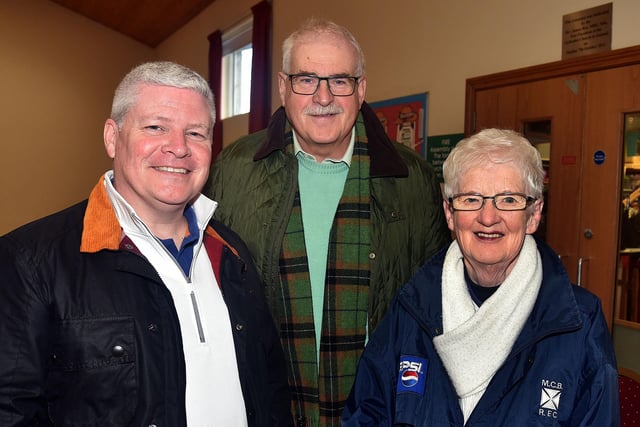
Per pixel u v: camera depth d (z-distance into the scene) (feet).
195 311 3.78
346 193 5.09
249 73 20.98
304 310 4.89
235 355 3.96
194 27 25.02
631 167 8.20
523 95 9.64
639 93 8.00
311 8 16.15
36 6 25.25
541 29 9.32
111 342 3.35
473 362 3.67
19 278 3.23
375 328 4.63
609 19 8.29
